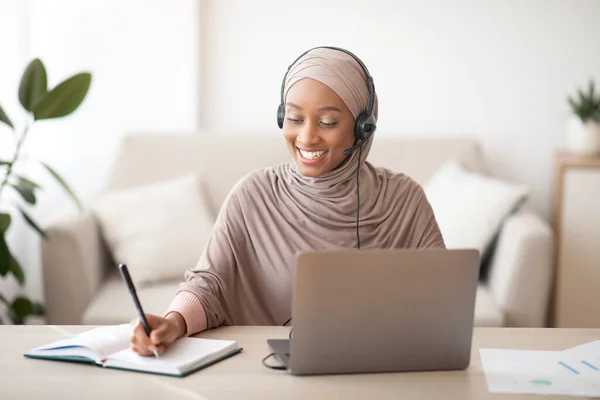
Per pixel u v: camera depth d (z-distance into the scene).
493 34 3.74
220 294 1.82
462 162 3.53
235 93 3.80
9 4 3.38
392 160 3.54
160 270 3.12
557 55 3.73
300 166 1.80
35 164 3.64
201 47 3.77
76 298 2.91
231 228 1.90
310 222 1.88
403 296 1.42
